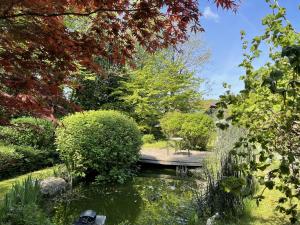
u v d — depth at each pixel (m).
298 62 1.54
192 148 11.27
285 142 2.42
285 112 2.33
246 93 2.42
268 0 2.54
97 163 8.04
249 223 3.86
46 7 2.41
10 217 3.72
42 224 3.85
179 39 3.00
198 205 4.62
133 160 8.67
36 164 8.53
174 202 6.00
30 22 2.48
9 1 2.19
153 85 13.74
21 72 2.59
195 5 2.58
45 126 8.86
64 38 2.64
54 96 2.86
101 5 2.58
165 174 8.79
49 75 2.78
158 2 2.50
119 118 8.66
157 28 2.81
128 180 8.15
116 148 8.20
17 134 8.56
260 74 2.61
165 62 14.60
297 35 2.40
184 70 17.27
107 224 5.17
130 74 13.70
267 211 4.16
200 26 2.82
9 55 2.54
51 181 6.75
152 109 13.70
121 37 2.92
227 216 4.11
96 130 8.08
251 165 2.47
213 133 11.59
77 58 2.82
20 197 4.34
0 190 6.02
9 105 2.60
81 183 7.71
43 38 2.52
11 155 7.50
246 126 2.67
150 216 5.37
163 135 14.06
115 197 6.64
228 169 4.45
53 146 9.19
